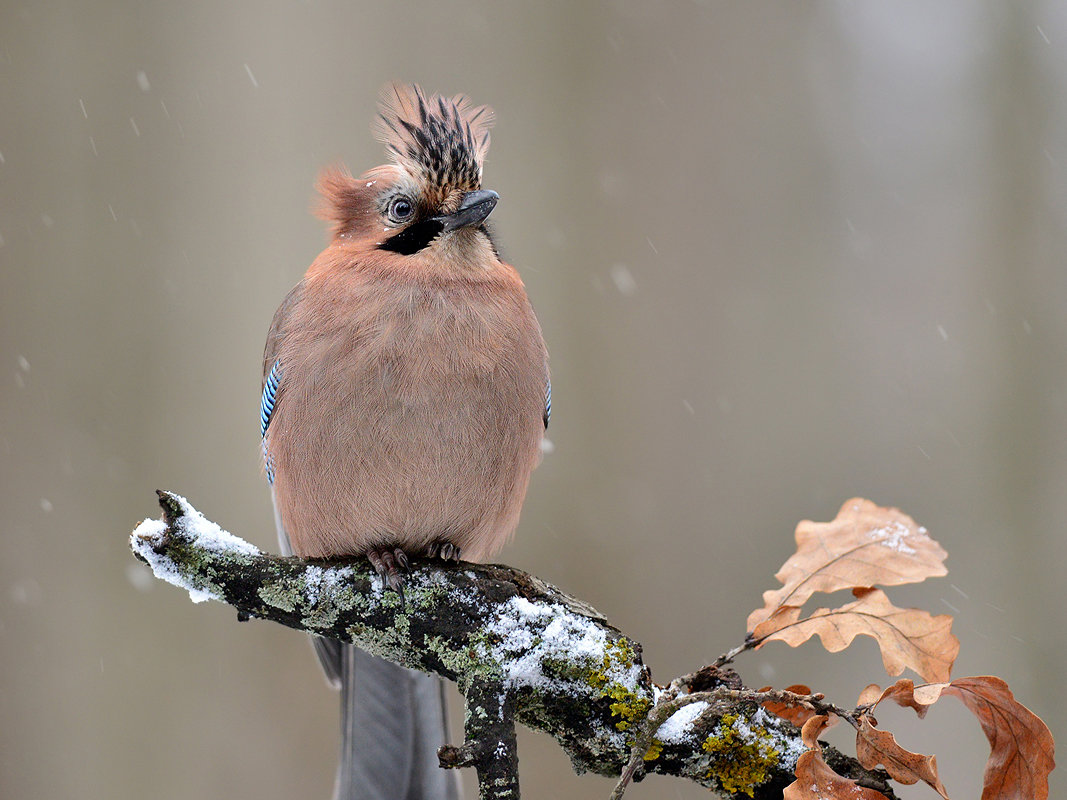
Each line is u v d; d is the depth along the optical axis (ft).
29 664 37.22
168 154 40.96
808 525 17.70
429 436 20.66
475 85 43.60
